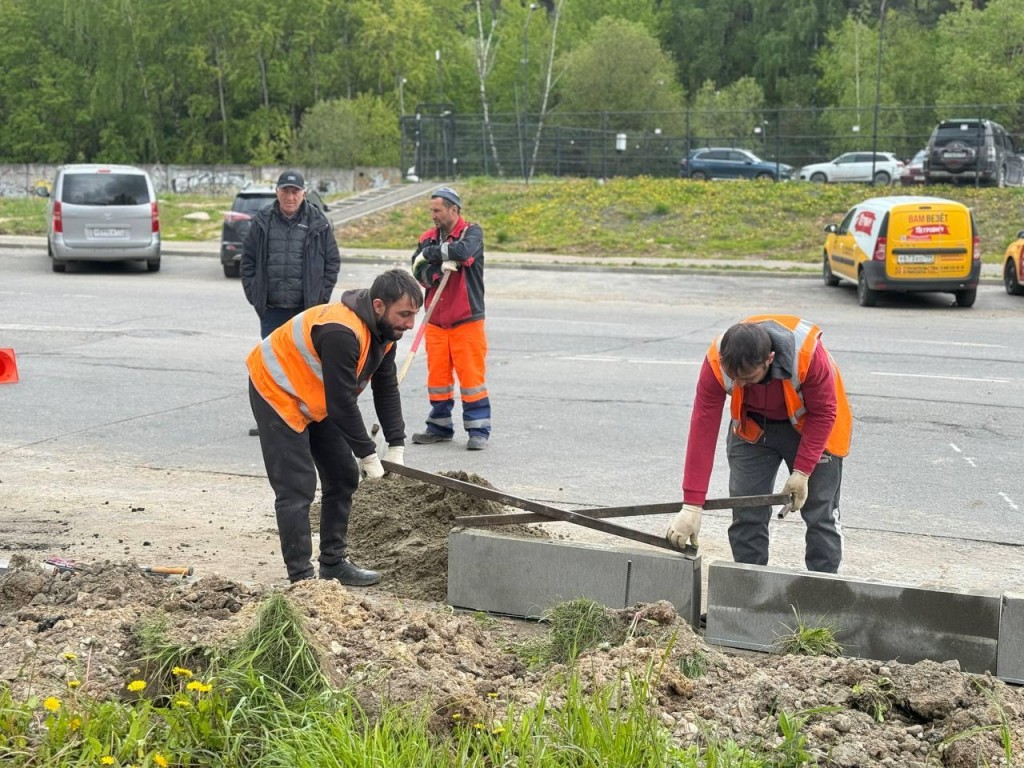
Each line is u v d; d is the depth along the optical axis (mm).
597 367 12320
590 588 4988
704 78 79750
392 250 26672
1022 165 33531
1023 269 19594
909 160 45188
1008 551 6418
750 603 4719
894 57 63031
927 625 4500
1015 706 3838
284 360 5062
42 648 4191
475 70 69375
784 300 19266
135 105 66125
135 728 3432
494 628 4926
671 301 19000
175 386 11023
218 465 8156
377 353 5090
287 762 3312
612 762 3314
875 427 9516
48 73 67312
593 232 27922
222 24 65500
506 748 3404
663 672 3934
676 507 4953
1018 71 51375
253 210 21391
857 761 3498
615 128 58500
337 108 55281
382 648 4113
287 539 5156
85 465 8133
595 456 8531
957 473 8109
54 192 21812
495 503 6215
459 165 42031
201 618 4430
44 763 3312
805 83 74375
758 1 78625
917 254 18062
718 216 28703
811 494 5090
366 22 64000
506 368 12211
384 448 5551
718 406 4805
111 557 5926
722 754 3441
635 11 78375
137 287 19578
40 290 18812
